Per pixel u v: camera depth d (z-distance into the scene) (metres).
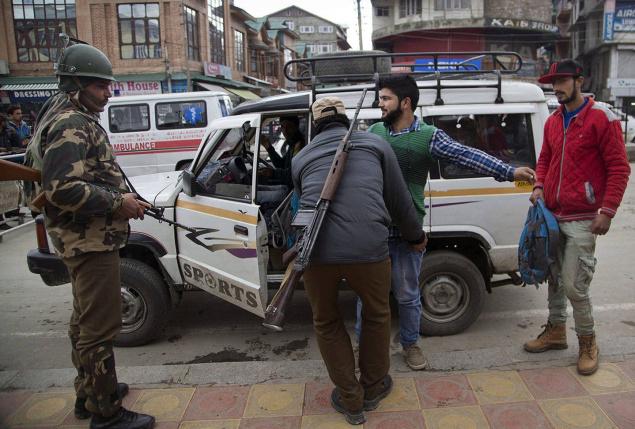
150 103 11.41
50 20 23.80
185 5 24.28
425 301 3.98
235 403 3.01
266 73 40.59
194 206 3.87
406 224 2.78
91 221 2.55
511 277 4.20
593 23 35.25
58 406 3.04
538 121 3.88
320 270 2.55
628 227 7.67
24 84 23.94
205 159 4.08
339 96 3.86
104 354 2.63
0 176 2.36
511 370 3.22
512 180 2.86
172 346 4.22
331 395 2.97
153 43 23.75
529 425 2.70
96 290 2.59
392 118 3.00
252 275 3.51
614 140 2.88
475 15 37.25
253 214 3.45
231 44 30.94
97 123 2.61
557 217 3.12
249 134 4.38
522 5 38.56
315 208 2.47
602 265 5.88
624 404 2.83
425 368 3.28
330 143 2.65
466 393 3.00
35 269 4.12
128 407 3.00
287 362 3.44
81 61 2.51
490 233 3.92
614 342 3.48
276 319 2.31
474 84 3.87
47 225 2.59
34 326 4.75
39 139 2.50
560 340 3.40
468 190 3.85
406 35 37.78
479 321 4.45
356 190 2.49
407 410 2.86
